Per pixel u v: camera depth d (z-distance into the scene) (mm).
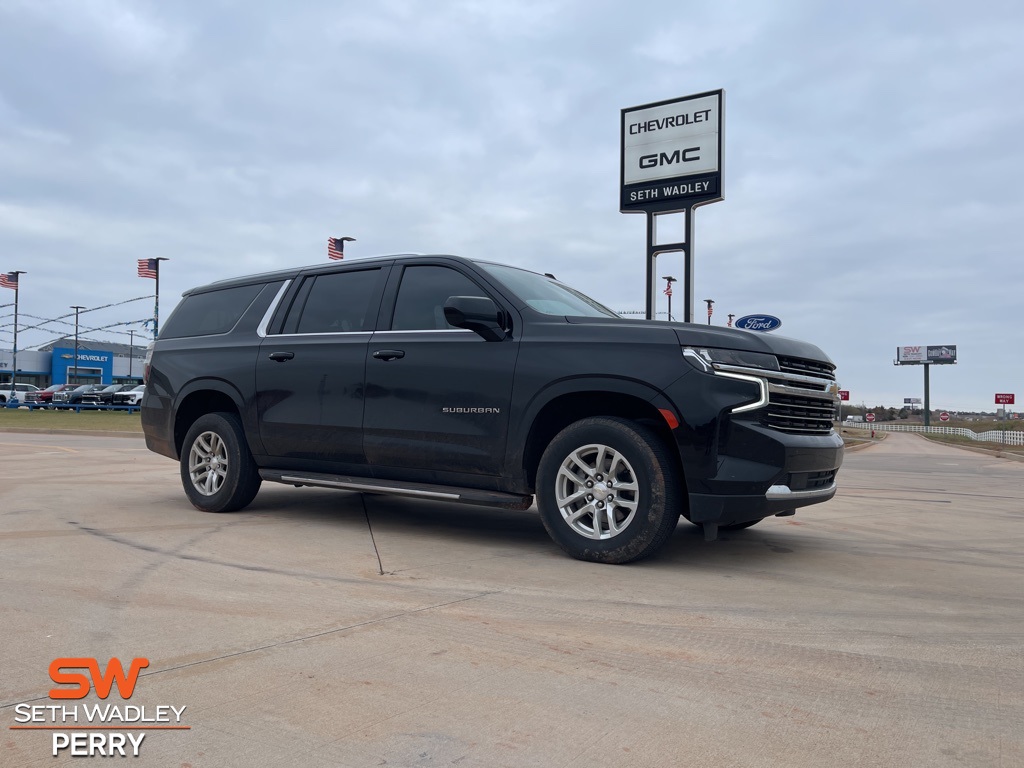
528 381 4691
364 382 5348
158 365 6684
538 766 2059
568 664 2814
